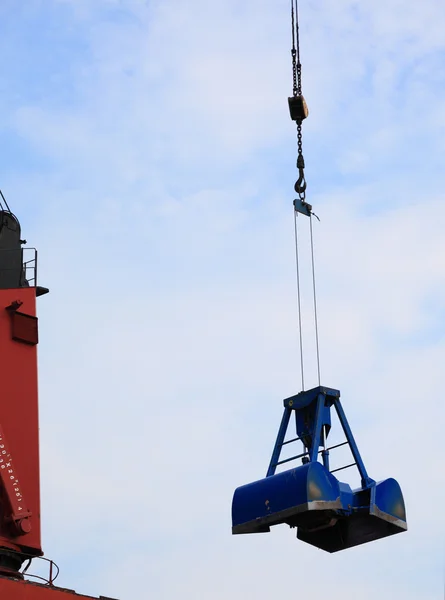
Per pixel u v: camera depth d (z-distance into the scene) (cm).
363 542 3134
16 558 3775
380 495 3078
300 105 3750
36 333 4072
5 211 4212
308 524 3092
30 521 3800
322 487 3005
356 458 3123
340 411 3175
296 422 3209
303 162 3688
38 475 3881
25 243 4244
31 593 3641
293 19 3884
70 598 3719
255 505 3062
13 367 3997
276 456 3170
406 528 3094
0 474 3822
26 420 3944
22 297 4097
